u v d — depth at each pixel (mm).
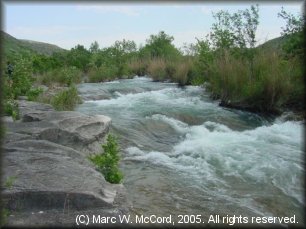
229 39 18266
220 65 15602
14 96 13117
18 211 4734
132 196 5867
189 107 14500
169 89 20562
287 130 11352
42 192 4859
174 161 8250
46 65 27750
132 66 34250
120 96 18156
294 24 15328
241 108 14305
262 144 9711
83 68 36562
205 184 6883
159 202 5785
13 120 9312
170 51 40062
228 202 6094
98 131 8539
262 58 15047
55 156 6332
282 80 13359
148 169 7586
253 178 7277
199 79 20438
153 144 9633
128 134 10047
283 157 8539
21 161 5930
